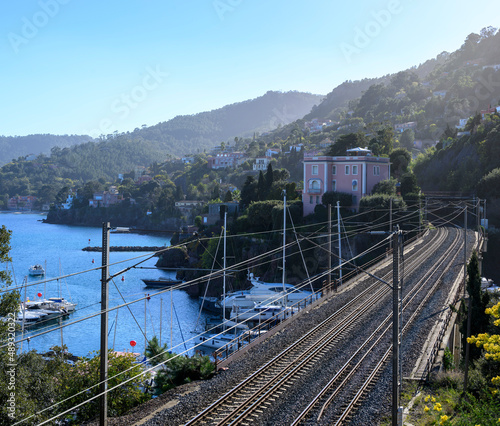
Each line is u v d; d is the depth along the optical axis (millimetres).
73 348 54062
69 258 126125
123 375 27547
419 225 81562
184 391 23719
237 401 21641
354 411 20969
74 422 24500
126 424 19953
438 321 34906
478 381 25578
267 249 83750
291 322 35625
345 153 110125
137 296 83562
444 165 121562
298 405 21203
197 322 60062
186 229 136875
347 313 37500
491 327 32844
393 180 87125
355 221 78938
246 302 66250
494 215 93625
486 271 86562
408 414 20891
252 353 28453
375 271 53812
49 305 71312
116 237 179500
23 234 189625
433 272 52719
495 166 101438
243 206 108312
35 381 23938
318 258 77125
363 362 27047
